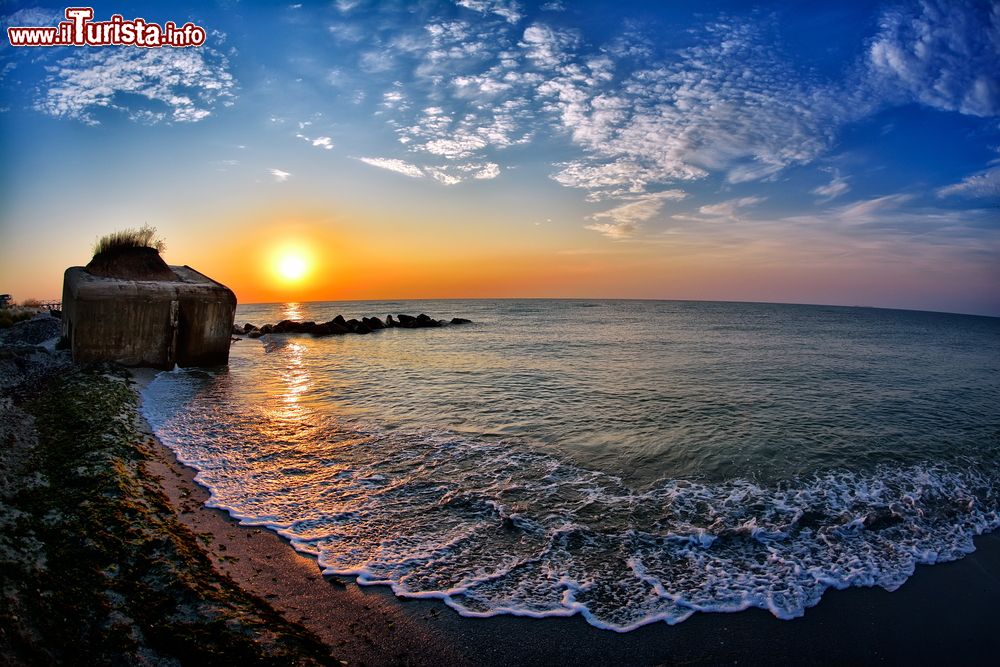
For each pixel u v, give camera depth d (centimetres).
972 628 524
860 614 543
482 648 476
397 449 1040
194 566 548
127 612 447
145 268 2009
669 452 1032
